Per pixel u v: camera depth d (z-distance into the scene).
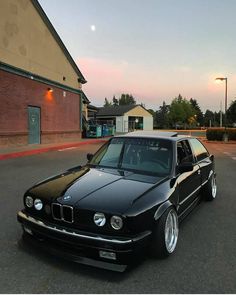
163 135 5.40
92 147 21.25
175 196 4.32
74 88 26.86
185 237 4.75
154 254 3.88
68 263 3.75
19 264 3.72
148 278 3.48
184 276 3.54
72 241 3.48
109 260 3.41
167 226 4.03
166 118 92.56
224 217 5.79
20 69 18.25
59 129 24.11
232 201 6.99
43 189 4.04
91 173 4.62
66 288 3.24
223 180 9.53
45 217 3.78
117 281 3.39
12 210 5.90
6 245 4.26
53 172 10.34
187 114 87.00
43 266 3.68
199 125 110.12
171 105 88.50
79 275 3.50
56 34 22.70
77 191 3.85
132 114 61.72
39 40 20.64
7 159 13.82
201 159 6.38
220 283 3.41
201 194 6.59
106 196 3.70
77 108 27.92
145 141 5.14
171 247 4.12
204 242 4.56
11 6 17.42
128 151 5.08
